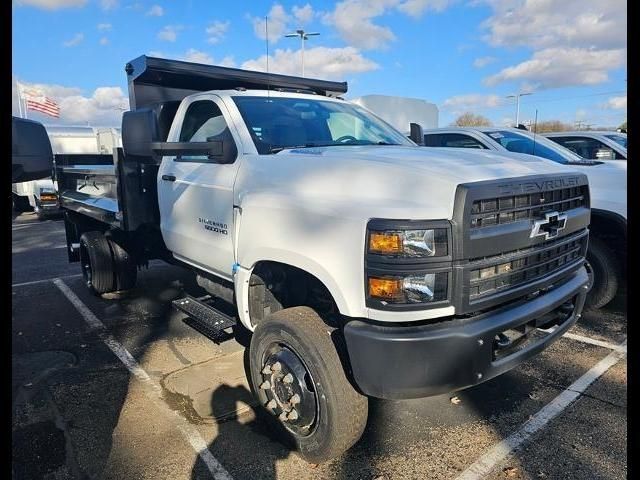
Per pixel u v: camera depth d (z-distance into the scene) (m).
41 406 3.39
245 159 3.33
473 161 2.72
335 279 2.45
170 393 3.55
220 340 3.39
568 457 2.79
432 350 2.25
